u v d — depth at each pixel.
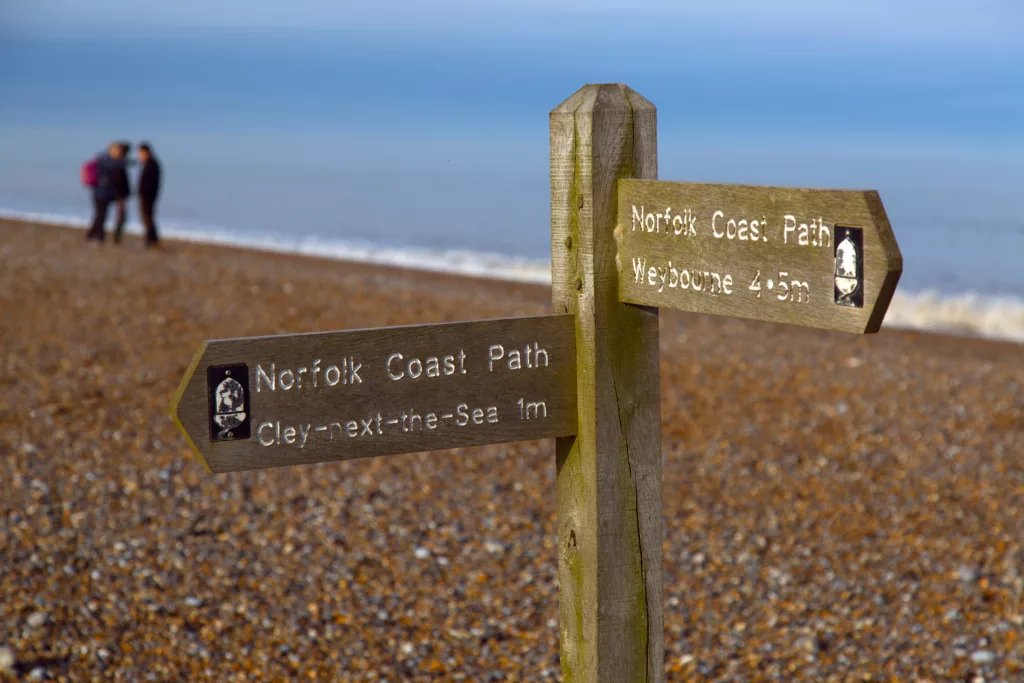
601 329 2.61
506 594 5.50
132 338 11.20
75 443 7.54
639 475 2.72
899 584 5.73
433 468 7.38
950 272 29.06
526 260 27.80
